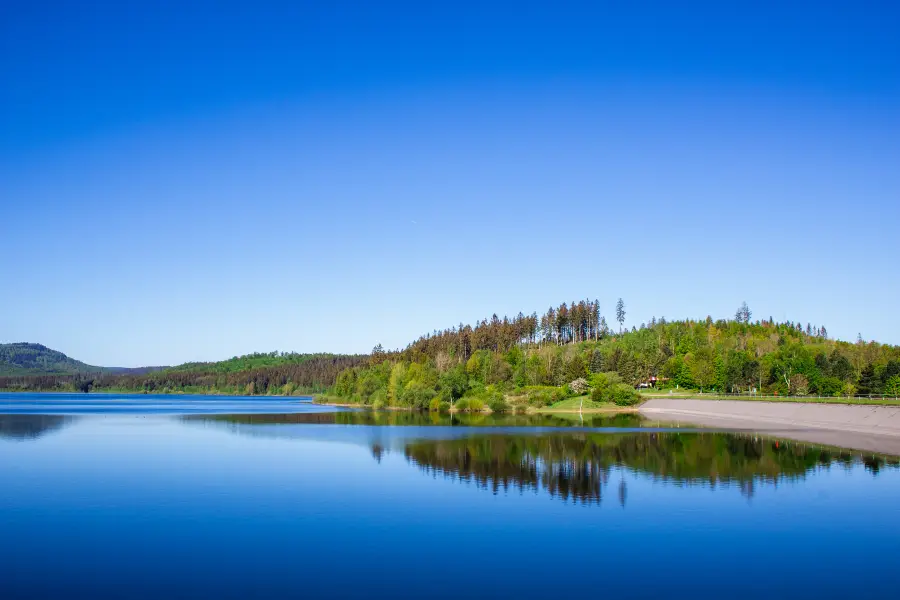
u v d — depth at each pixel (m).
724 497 57.12
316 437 104.88
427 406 186.12
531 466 73.81
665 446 92.69
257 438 102.75
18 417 151.88
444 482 63.66
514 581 37.03
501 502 55.09
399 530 46.66
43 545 42.97
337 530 46.62
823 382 173.88
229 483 62.66
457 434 110.75
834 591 35.84
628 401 179.00
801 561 40.41
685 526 47.88
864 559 40.84
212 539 44.38
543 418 154.25
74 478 65.00
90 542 43.62
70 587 36.12
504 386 190.75
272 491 59.03
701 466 73.88
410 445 93.62
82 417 153.00
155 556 40.97
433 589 35.84
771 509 52.72
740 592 35.66
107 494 57.47
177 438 102.19
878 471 69.88
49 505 53.34
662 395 199.12
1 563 39.69
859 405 118.56
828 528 47.31
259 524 47.91
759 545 43.41
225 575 37.84
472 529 46.91
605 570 38.81
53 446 91.00
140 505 53.50
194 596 34.88
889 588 36.31
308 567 39.16
